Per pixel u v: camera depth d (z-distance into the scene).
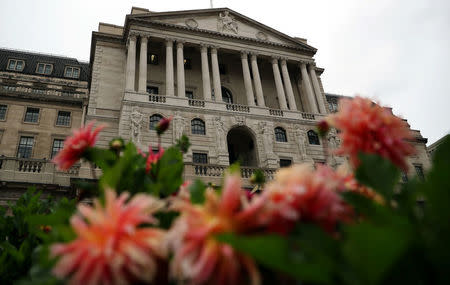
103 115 29.25
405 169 1.86
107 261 1.24
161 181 2.55
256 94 35.50
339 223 1.62
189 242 1.29
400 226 1.30
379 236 1.03
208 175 22.36
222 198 1.38
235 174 1.49
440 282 1.21
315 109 35.16
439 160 1.24
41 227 3.24
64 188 20.94
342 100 2.08
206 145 27.77
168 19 34.28
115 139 2.59
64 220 2.04
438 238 1.21
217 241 1.29
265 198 1.39
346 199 1.63
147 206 1.45
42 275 1.66
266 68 40.06
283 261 1.20
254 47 36.47
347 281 1.17
